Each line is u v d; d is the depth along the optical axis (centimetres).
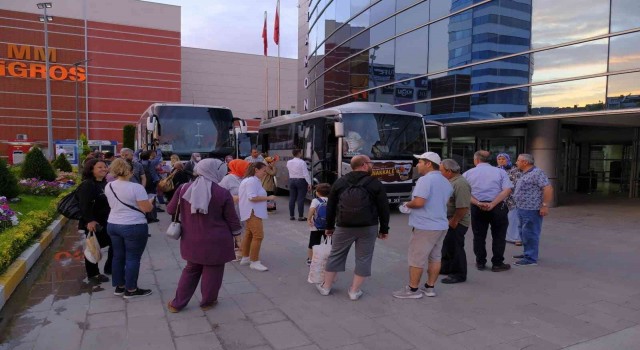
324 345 388
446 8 1538
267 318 450
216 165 455
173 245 788
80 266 645
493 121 1377
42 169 1470
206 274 464
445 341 399
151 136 1396
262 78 5772
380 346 388
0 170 1059
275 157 1500
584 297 526
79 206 539
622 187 1794
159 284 560
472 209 649
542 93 1246
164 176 1187
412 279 513
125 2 4409
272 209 1236
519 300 514
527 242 679
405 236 905
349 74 2158
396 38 1791
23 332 410
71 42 4166
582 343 397
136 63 4478
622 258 723
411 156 1196
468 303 503
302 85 3003
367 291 545
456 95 1509
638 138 1645
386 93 1858
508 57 1327
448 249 600
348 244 507
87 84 4250
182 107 1402
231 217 462
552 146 1367
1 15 3891
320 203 639
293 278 595
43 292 525
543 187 661
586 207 1374
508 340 402
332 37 2353
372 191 495
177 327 424
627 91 1044
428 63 1625
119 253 506
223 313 462
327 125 1198
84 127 4250
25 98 4000
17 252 629
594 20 1110
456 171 570
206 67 5475
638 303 506
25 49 3981
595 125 1551
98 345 382
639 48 1016
